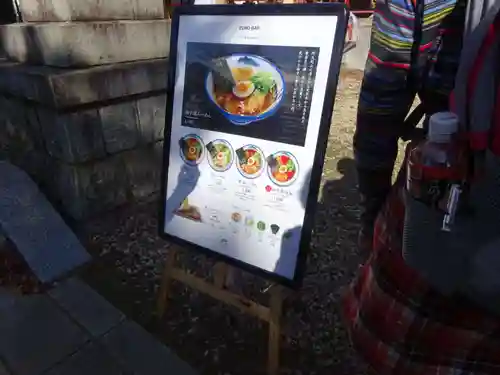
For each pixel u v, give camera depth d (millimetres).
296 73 1376
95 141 2654
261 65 1449
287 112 1422
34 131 2830
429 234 879
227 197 1636
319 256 2512
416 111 1099
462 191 830
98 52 2576
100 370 1764
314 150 1379
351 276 2328
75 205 2711
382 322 1086
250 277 2303
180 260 2516
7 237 2574
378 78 993
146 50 2844
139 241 2703
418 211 887
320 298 2166
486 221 818
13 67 2705
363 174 1198
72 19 2479
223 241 1680
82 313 2086
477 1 788
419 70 967
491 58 785
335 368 1766
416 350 1024
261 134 1495
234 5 1474
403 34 921
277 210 1510
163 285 2027
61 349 1870
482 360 959
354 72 7160
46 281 2324
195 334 1970
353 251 2551
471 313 931
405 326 1026
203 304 2152
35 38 2615
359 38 7195
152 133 2990
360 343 1175
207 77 1600
